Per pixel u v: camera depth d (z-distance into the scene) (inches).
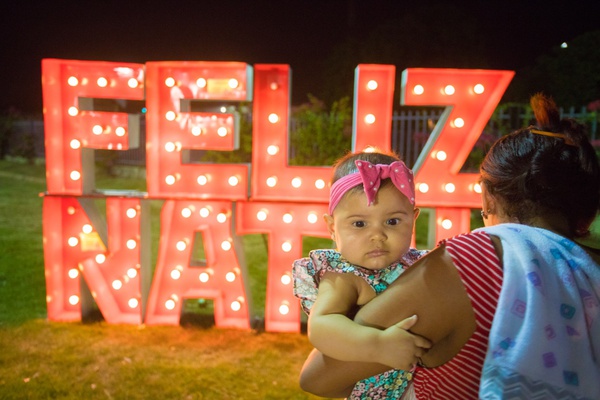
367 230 57.0
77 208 186.4
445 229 175.5
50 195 184.1
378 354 47.3
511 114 373.7
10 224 356.8
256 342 175.5
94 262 188.5
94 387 145.9
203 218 183.0
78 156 183.5
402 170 57.1
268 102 177.6
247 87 174.7
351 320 51.9
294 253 180.7
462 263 46.1
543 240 46.0
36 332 180.1
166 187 182.2
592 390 41.2
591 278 44.5
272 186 179.5
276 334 181.2
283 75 176.1
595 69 445.1
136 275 187.8
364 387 58.4
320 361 54.1
